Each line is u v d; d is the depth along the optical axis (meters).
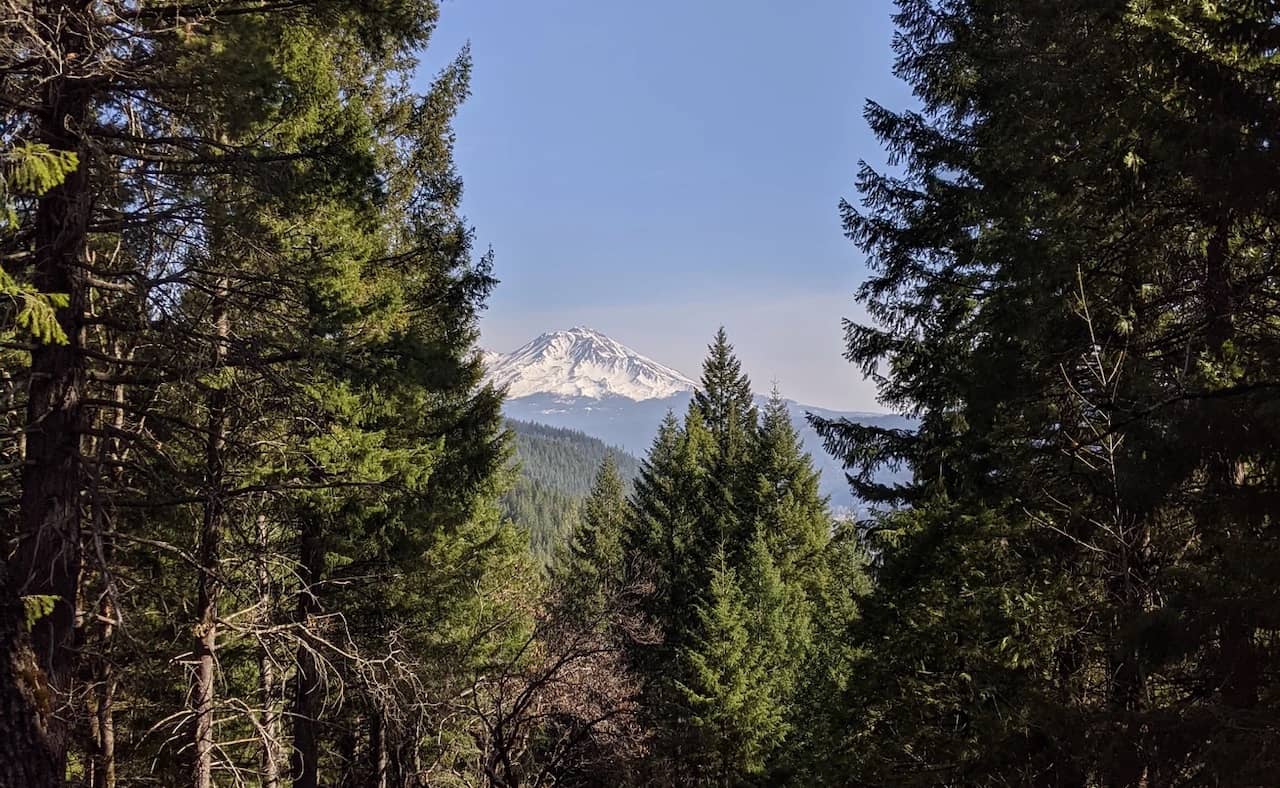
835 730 15.00
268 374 8.09
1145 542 7.99
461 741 10.04
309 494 10.07
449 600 14.41
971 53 10.66
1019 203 9.45
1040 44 8.16
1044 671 10.33
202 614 9.62
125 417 9.18
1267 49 6.31
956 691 12.44
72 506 7.03
